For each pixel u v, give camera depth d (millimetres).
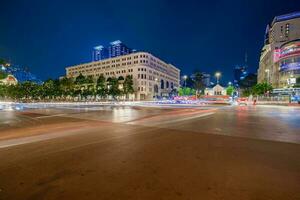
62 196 3535
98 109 26688
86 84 105312
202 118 15195
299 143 7223
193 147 6691
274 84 81438
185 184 3953
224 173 4480
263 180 4102
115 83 92875
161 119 14578
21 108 30500
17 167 4961
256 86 64875
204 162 5203
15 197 3516
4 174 4527
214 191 3654
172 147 6703
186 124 12008
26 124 12289
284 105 35625
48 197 3504
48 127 11047
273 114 18500
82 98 104125
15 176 4418
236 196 3477
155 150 6355
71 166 5000
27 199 3447
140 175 4406
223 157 5605
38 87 88688
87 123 12555
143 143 7289
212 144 7090
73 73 130375
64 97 102375
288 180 4105
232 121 13398
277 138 8078
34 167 4949
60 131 9789
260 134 8898
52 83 91938
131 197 3484
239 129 10203
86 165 5062
